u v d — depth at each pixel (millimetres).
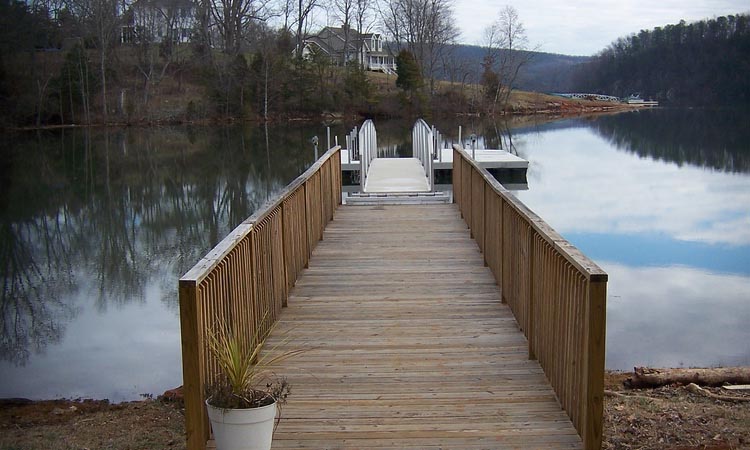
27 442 5000
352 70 50531
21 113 38281
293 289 6598
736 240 12578
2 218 17047
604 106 65125
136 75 44438
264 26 47750
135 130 39656
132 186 21578
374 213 10570
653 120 48750
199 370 3348
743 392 5375
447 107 53375
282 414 4027
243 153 29375
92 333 8570
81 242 14359
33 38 38719
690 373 5703
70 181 22641
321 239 8766
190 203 18703
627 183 19984
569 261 3691
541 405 4066
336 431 3818
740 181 20312
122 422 5363
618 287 9719
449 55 57469
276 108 46375
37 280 11430
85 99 40750
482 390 4301
